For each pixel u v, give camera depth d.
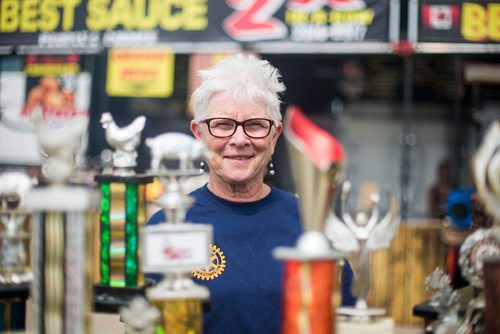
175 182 1.52
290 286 1.29
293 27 4.07
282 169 7.91
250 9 4.14
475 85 6.59
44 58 5.67
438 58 7.62
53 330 1.32
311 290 1.27
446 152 9.30
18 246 1.81
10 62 5.69
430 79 7.75
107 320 3.02
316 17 4.04
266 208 2.21
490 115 6.93
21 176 1.91
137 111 7.76
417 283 4.25
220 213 2.18
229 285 2.08
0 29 4.49
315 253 1.27
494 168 1.52
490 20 3.80
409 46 4.03
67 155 1.35
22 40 4.47
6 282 1.77
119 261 1.72
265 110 2.12
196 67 6.03
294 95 9.20
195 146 1.69
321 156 1.28
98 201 1.38
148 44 4.30
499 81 5.66
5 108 5.61
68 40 4.42
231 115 2.08
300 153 1.30
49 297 1.32
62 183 1.34
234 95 2.08
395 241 4.24
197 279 2.08
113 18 4.35
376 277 4.30
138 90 5.27
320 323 1.28
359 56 8.05
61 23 4.42
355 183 9.75
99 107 5.99
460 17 3.82
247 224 2.17
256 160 2.12
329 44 4.19
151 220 2.16
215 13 4.20
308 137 1.31
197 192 2.26
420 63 7.71
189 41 4.24
